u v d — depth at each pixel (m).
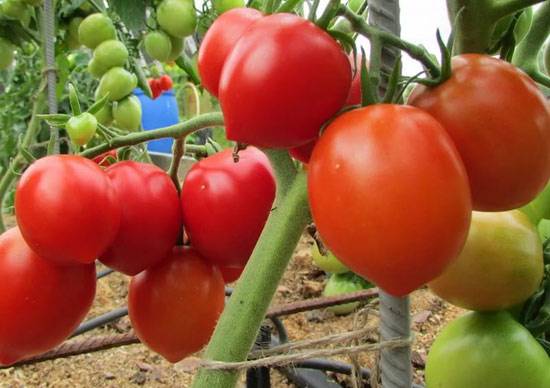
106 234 0.27
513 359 0.36
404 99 0.29
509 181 0.22
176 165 0.33
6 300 0.28
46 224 0.25
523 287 0.36
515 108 0.22
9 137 1.14
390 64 0.29
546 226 0.45
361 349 0.32
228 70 0.22
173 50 0.76
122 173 0.30
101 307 1.05
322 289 1.17
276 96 0.21
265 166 0.31
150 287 0.32
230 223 0.30
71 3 0.79
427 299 1.07
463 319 0.39
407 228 0.19
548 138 0.22
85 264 0.30
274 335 0.94
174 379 0.83
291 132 0.22
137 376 0.84
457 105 0.22
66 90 1.23
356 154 0.19
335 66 0.21
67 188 0.25
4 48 0.80
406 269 0.19
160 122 1.53
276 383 0.80
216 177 0.31
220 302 0.34
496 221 0.35
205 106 0.95
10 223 1.44
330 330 1.01
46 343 0.30
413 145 0.19
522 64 0.32
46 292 0.29
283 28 0.21
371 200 0.19
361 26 0.23
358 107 0.22
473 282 0.35
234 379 0.27
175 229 0.31
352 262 0.20
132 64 0.82
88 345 0.42
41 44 0.79
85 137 0.29
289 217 0.27
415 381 0.76
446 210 0.19
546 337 0.43
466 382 0.37
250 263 0.27
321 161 0.20
